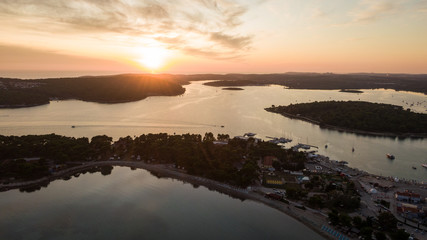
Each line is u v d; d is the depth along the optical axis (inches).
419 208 6978.4
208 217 7057.1
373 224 6264.8
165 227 6545.3
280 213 7145.7
